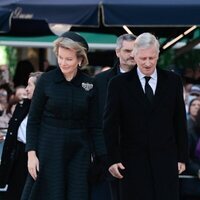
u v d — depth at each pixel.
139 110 12.45
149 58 12.22
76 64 12.09
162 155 12.48
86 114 12.28
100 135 12.39
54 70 12.30
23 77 27.33
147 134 12.45
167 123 12.52
